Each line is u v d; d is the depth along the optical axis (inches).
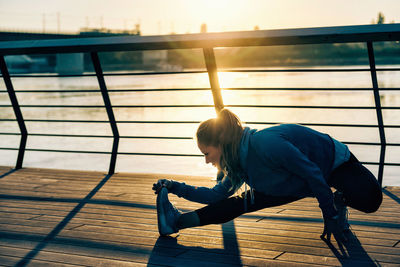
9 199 113.3
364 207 74.5
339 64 2094.0
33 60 2153.1
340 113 408.2
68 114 451.5
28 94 728.3
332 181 75.9
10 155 260.1
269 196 76.7
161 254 75.9
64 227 90.7
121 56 2233.0
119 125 370.9
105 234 86.3
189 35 113.9
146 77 1450.5
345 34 102.3
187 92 770.2
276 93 698.8
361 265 70.1
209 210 80.2
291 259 72.9
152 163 242.1
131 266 71.1
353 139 281.1
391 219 93.0
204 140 73.7
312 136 72.5
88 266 71.2
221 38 110.4
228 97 640.4
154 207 104.7
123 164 239.8
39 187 126.0
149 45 116.6
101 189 122.8
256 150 70.5
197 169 227.5
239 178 76.9
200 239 83.0
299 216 96.1
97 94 737.6
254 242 81.0
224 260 72.9
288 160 67.6
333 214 71.7
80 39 124.2
